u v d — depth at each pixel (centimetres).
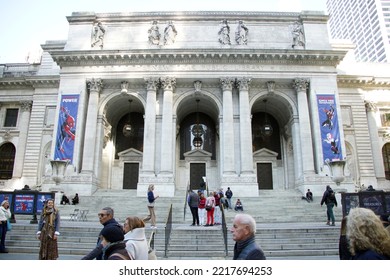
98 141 3825
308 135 3731
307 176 3575
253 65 3916
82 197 3269
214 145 4538
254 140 4572
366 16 15725
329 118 3769
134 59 3906
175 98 3938
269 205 2972
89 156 3656
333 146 3678
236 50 3847
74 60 3922
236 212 2727
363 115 4538
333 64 3953
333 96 3847
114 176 4344
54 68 4888
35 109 4628
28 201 2225
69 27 4116
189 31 4100
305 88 3881
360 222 455
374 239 438
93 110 3803
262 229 1819
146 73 3888
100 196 3322
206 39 4066
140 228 604
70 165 3616
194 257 1524
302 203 3052
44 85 4725
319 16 4128
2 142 4750
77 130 3731
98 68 3922
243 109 3775
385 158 4691
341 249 630
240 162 3666
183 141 4550
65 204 3075
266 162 4428
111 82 3959
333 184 3509
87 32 4081
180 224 2314
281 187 4331
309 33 4078
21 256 1469
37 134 4531
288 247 1662
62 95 3841
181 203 2964
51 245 1044
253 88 4000
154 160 3653
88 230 1825
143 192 3478
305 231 1823
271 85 3934
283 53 3866
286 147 4419
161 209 2778
